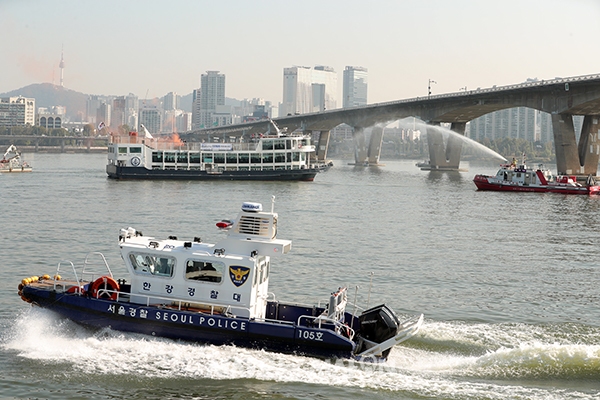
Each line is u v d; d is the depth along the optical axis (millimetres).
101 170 170625
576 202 97500
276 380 21266
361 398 20328
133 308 23297
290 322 23203
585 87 135750
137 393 20328
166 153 125500
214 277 23172
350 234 58469
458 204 92000
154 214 69688
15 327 25500
